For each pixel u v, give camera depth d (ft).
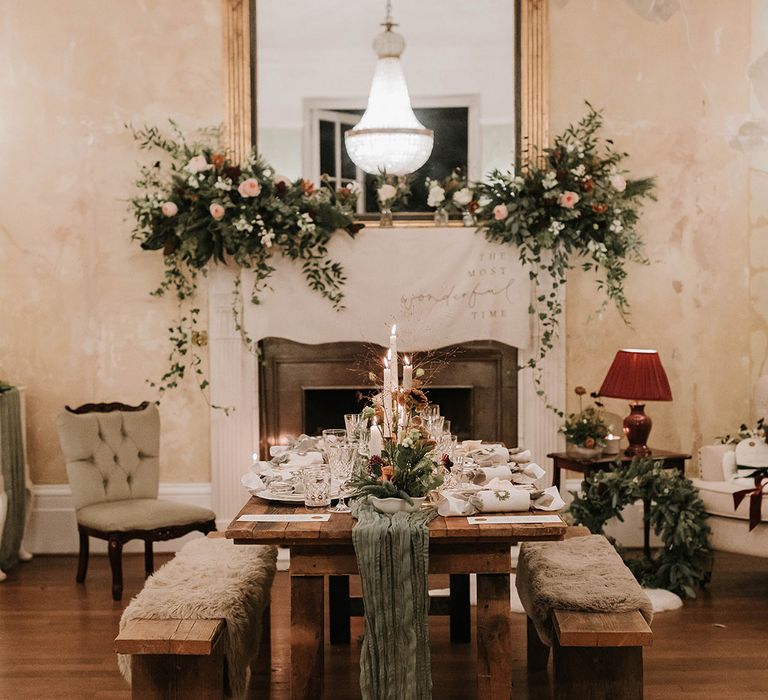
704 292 20.22
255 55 19.95
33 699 12.26
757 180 19.93
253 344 19.65
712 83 20.02
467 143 20.04
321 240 19.29
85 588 17.29
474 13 19.97
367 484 10.61
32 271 19.83
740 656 13.67
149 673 10.32
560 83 20.06
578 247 19.47
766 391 17.98
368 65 20.01
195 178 18.56
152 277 19.85
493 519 10.37
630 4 20.03
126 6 19.72
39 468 19.99
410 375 11.21
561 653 10.53
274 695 12.38
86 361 19.92
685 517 16.42
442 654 13.92
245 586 11.29
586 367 20.26
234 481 19.86
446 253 19.51
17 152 19.74
